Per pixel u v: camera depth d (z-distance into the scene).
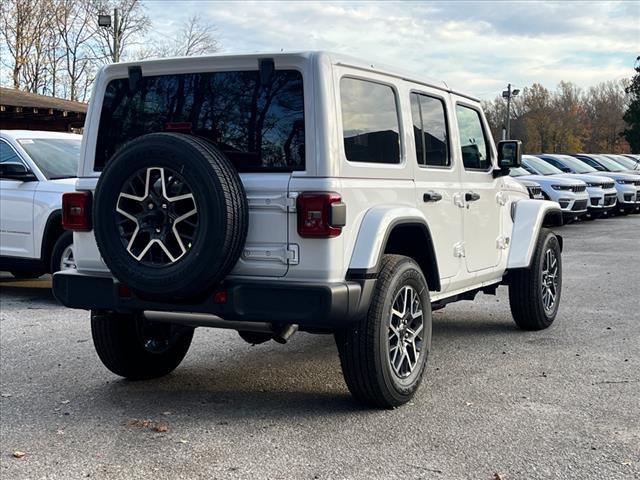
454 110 5.86
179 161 4.14
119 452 4.03
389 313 4.54
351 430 4.34
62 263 8.23
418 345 4.94
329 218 4.17
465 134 6.08
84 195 4.87
